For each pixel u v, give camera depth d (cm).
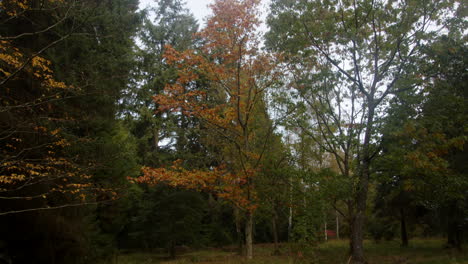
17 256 1054
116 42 1399
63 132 1060
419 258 1633
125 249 3050
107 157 1170
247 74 1407
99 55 1267
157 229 2514
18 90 959
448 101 1148
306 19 1412
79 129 1304
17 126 855
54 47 1105
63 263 1155
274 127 1565
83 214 1277
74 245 1190
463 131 1164
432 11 1231
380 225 2861
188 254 2762
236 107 1429
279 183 1712
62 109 1095
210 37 1356
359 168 1295
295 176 1460
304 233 1246
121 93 1404
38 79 1003
